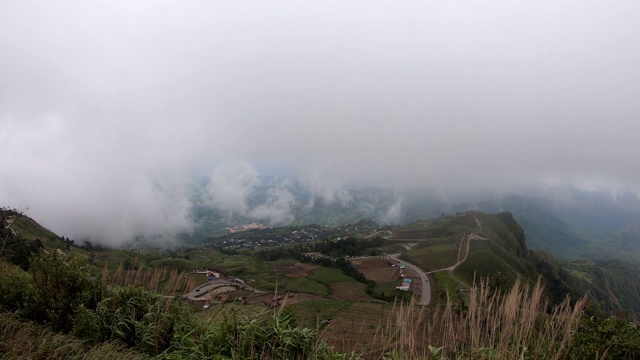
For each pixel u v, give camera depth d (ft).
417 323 21.25
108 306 27.43
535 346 19.25
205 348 23.40
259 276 284.61
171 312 27.37
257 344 22.89
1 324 24.53
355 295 229.45
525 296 19.63
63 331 26.08
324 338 26.21
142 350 25.08
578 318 19.17
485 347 19.84
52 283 27.22
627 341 18.30
